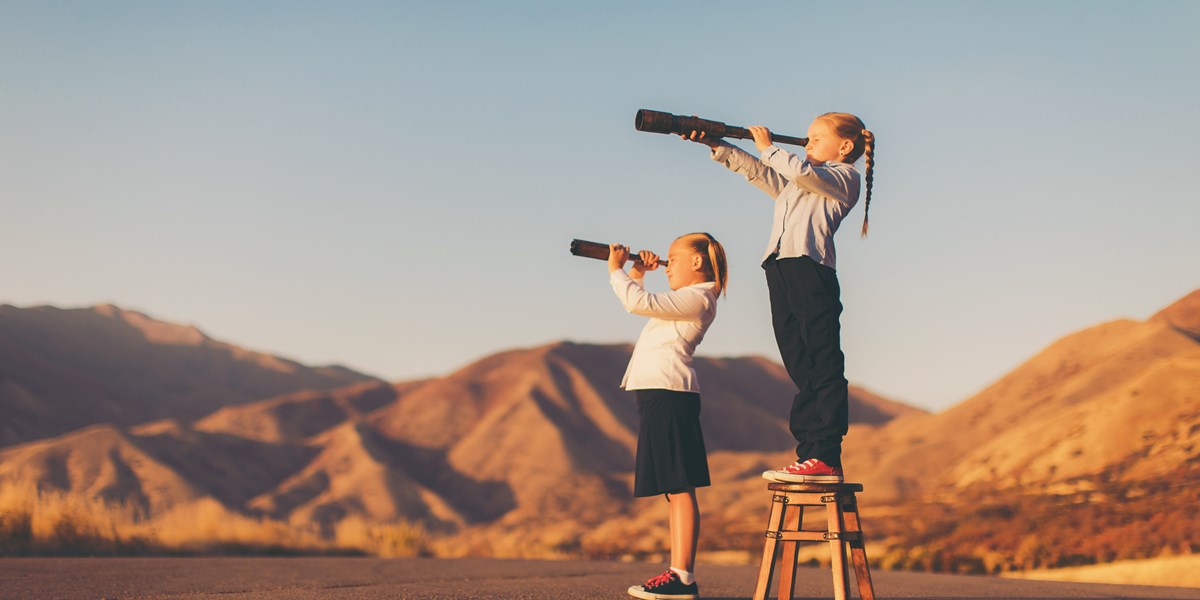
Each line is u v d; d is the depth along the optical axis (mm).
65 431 160125
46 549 11109
